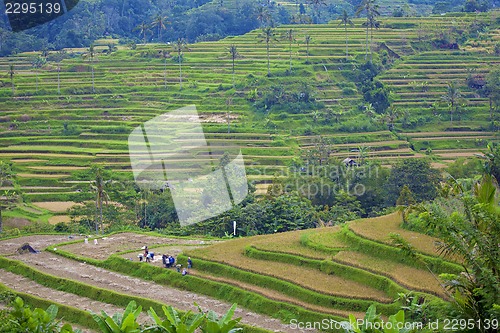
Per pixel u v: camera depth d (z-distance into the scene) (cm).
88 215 5250
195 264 3478
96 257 3944
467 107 8500
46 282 3550
